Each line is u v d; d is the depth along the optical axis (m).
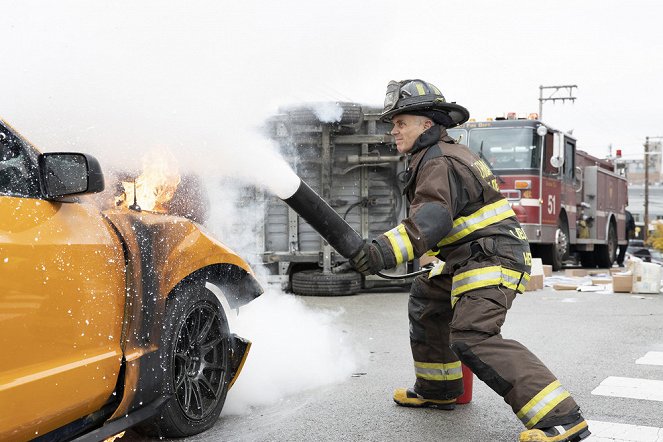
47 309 2.70
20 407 2.54
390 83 3.80
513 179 14.59
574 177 17.27
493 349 3.44
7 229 2.58
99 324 3.01
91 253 2.98
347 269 11.02
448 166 3.57
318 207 3.44
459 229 3.67
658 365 5.72
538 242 14.70
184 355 3.69
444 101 3.74
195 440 3.74
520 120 14.76
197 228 3.84
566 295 11.27
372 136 10.59
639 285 11.47
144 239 3.38
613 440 3.80
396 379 5.22
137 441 3.63
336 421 4.12
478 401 4.58
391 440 3.78
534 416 3.31
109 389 3.07
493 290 3.57
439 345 4.27
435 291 4.11
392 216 10.93
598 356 6.11
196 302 3.74
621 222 22.38
